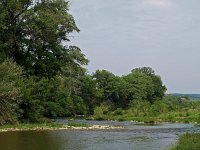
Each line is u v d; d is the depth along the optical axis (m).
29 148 24.02
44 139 29.86
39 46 54.41
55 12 54.00
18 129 39.91
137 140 29.86
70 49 58.00
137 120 69.50
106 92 141.25
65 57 57.78
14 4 49.97
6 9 50.09
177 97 150.50
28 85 48.28
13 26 51.56
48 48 56.12
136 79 152.62
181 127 47.75
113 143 27.55
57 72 57.84
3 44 49.81
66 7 55.03
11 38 51.47
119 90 142.25
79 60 58.88
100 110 81.19
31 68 54.19
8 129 39.47
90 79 124.00
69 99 93.44
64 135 33.78
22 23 51.88
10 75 43.12
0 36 51.50
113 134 35.56
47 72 56.47
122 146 25.69
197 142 23.73
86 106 121.00
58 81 71.31
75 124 47.84
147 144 26.97
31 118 48.28
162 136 33.72
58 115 90.00
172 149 22.06
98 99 128.62
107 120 74.25
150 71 179.62
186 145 22.27
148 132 38.53
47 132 37.06
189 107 91.38
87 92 123.19
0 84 40.97
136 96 145.50
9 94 41.03
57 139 30.05
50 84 64.50
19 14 51.94
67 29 55.31
